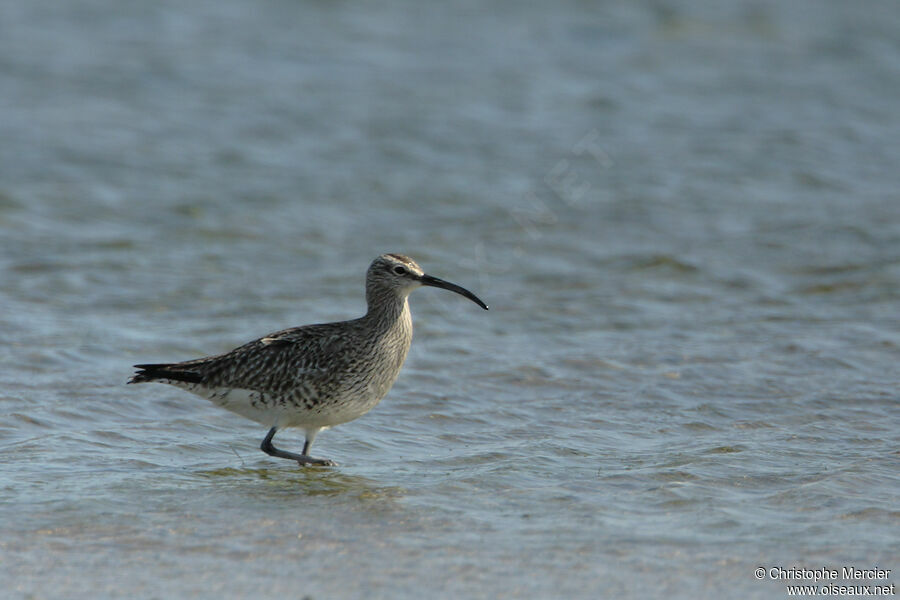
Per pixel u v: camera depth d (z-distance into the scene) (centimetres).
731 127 2892
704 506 1037
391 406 1384
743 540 952
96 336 1625
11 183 2369
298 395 1198
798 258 2041
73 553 917
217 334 1658
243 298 1831
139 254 2034
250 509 1038
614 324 1734
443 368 1523
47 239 2086
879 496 1057
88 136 2692
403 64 3391
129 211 2262
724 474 1127
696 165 2608
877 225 2198
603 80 3284
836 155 2691
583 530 976
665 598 837
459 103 3050
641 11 3981
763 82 3291
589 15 3922
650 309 1806
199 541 949
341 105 3006
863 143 2783
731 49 3606
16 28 3547
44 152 2570
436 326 1720
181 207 2289
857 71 3416
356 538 959
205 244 2106
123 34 3562
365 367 1215
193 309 1773
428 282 1237
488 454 1216
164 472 1156
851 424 1302
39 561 899
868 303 1820
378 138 2766
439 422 1334
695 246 2116
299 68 3316
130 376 1469
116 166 2514
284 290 1880
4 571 877
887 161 2652
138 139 2697
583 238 2173
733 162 2631
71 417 1318
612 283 1938
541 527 984
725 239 2152
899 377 1473
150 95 3030
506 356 1575
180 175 2480
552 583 862
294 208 2314
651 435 1280
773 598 839
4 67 3172
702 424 1315
